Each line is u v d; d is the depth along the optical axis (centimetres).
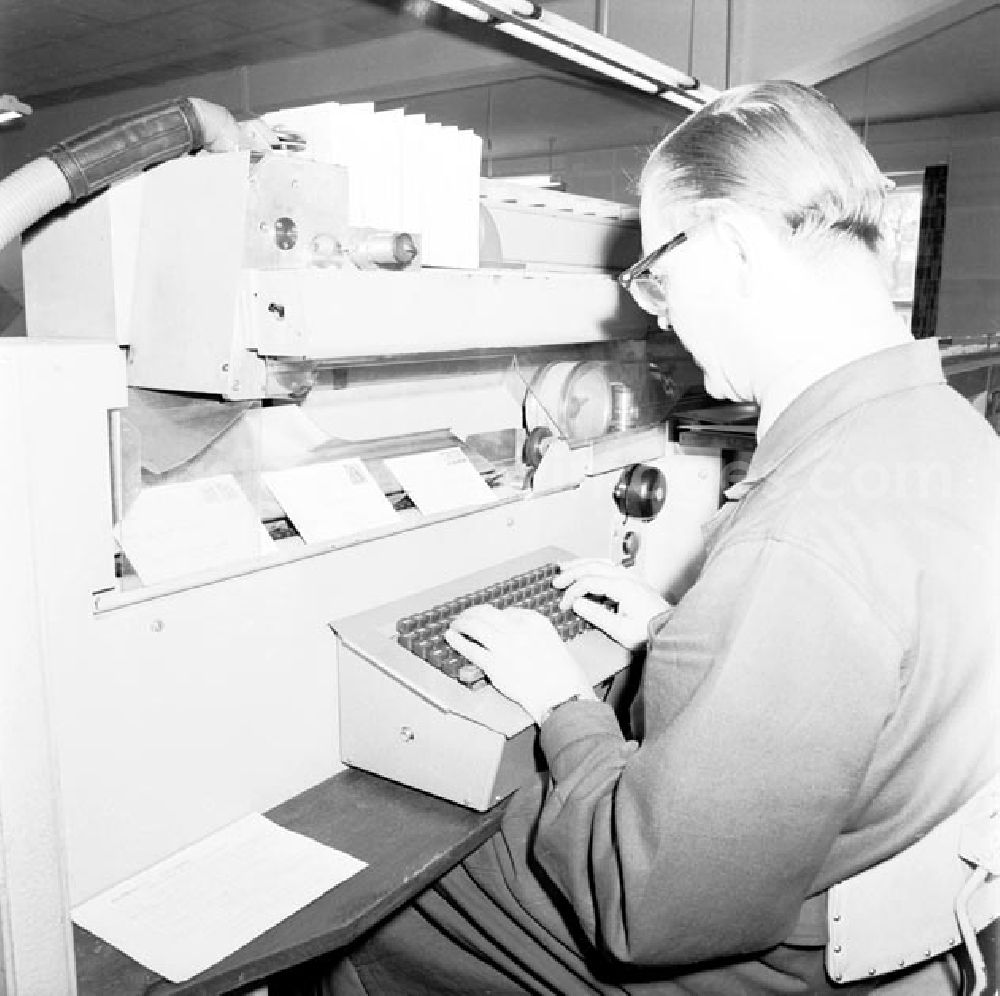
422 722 100
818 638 63
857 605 62
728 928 68
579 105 521
